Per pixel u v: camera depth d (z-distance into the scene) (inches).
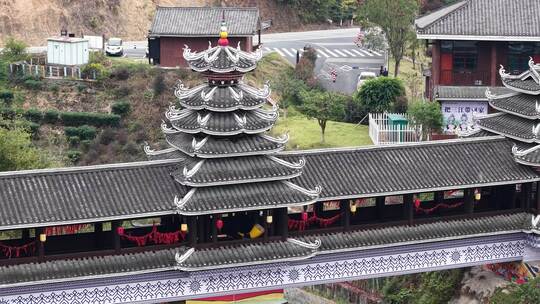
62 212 2586.1
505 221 3080.7
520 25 4156.0
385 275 2982.3
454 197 3294.8
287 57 5388.8
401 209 3144.7
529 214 3107.8
